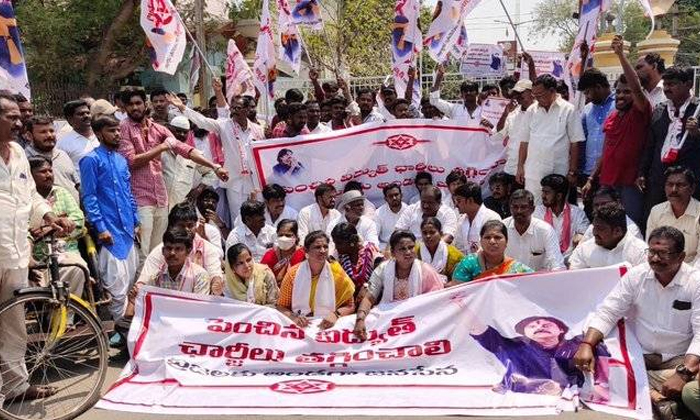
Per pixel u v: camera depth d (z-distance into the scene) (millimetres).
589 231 5652
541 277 4891
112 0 14555
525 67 10047
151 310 5078
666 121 5910
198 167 7703
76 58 15492
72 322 4793
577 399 4238
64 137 6586
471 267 5355
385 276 5246
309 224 6746
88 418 4277
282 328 5066
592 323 4535
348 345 5000
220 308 5105
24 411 4445
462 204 6371
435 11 9039
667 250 4188
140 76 18109
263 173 7352
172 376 4723
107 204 5555
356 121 8922
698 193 5707
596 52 12711
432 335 4941
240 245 5488
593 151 6992
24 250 4359
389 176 7676
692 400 3982
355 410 4238
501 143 7797
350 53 22797
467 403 4293
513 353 4688
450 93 16625
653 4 8359
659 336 4418
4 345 4410
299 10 9594
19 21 14141
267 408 4305
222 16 19391
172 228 5242
